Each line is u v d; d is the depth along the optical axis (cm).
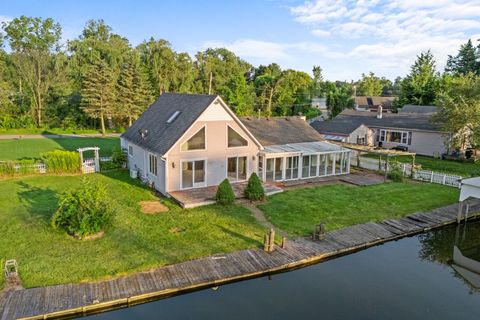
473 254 1532
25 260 1230
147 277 1161
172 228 1562
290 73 7719
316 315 1032
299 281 1238
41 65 5350
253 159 2347
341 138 3781
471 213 1936
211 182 2209
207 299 1112
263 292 1159
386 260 1430
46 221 1581
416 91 5609
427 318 1038
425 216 1869
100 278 1141
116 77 5234
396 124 3959
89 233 1423
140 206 1848
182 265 1246
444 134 3519
